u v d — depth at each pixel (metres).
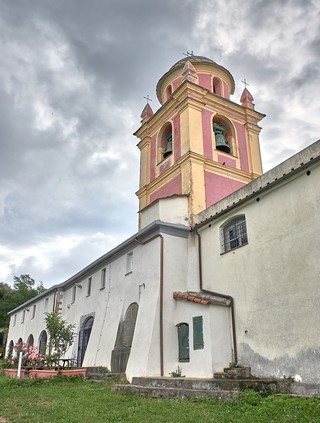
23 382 15.40
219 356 13.16
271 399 9.20
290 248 12.20
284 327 11.73
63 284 28.12
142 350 14.98
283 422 7.10
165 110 22.83
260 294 12.91
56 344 20.11
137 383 13.28
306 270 11.45
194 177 19.17
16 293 57.44
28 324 34.66
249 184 14.65
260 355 12.31
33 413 9.02
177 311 15.55
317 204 11.59
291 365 11.22
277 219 12.98
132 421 7.79
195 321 14.34
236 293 14.00
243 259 14.09
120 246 19.89
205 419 7.62
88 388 13.89
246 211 14.52
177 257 16.89
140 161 24.45
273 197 13.38
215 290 15.13
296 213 12.27
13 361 23.08
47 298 31.16
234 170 20.97
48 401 11.07
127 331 17.70
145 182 23.17
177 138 21.41
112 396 11.54
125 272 19.44
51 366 18.64
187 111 20.95
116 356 17.88
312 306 11.00
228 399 9.57
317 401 8.68
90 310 22.62
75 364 22.06
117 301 19.48
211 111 22.02
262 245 13.35
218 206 16.34
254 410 8.27
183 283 16.58
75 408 9.49
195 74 22.28
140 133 24.94
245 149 22.48
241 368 12.48
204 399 9.95
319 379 10.34
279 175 13.27
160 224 16.88
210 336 13.36
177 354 14.92
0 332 52.16
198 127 20.77
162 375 14.41
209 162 20.12
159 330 15.13
